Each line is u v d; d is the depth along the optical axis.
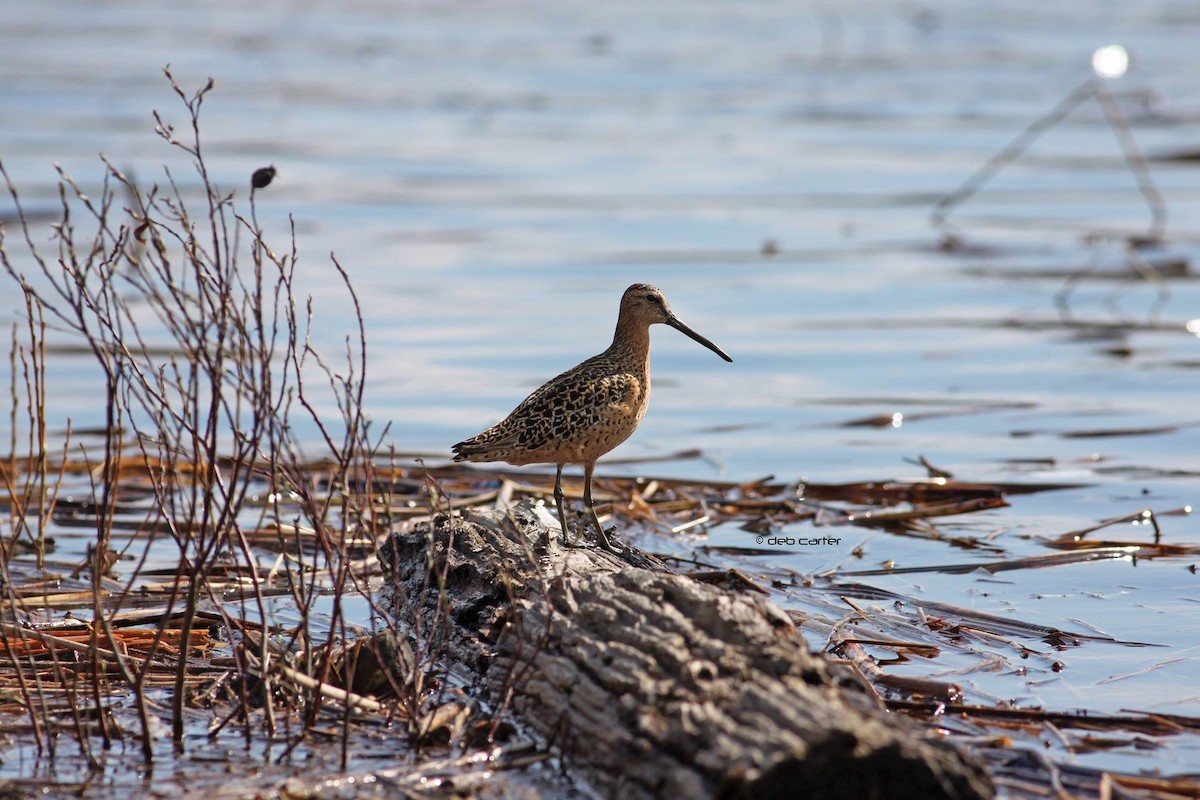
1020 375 19.53
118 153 31.81
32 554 12.43
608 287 24.19
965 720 8.74
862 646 10.17
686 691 7.43
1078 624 10.74
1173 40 51.25
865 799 6.77
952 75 45.41
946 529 13.46
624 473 15.59
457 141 35.84
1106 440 16.50
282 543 9.27
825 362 20.25
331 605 11.06
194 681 9.34
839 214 29.97
